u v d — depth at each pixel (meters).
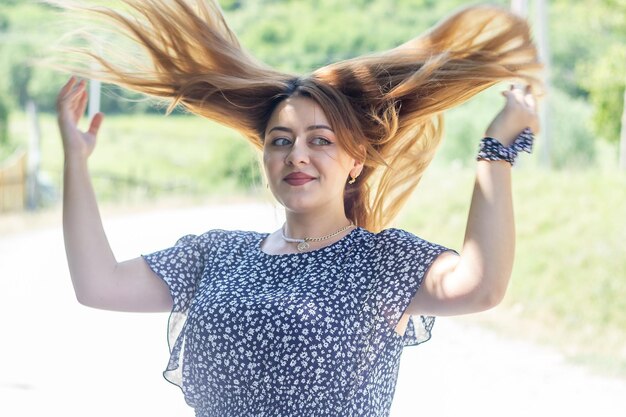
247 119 4.51
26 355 10.77
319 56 47.59
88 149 4.27
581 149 34.47
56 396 9.09
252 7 49.50
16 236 24.33
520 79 4.20
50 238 23.94
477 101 35.72
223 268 4.20
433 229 19.77
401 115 4.34
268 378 3.88
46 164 48.06
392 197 4.54
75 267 4.18
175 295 4.24
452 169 28.41
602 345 11.77
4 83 52.53
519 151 3.79
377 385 3.92
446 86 4.24
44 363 10.38
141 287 4.25
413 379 10.00
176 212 32.22
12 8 52.47
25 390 9.26
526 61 4.21
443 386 9.71
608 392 9.57
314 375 3.85
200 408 4.12
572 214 17.27
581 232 16.33
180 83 4.54
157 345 11.36
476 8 4.27
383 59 4.29
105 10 4.51
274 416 3.89
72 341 11.56
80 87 4.29
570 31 41.50
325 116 4.07
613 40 41.06
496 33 4.27
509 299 14.01
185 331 4.12
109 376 9.88
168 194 42.09
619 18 32.03
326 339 3.85
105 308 4.23
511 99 3.90
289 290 3.96
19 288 15.68
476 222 3.71
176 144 53.56
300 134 4.07
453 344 11.68
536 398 9.34
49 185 37.00
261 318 3.89
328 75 4.25
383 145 4.36
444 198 20.91
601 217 16.78
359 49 47.03
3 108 46.62
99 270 4.17
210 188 44.81
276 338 3.87
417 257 3.88
